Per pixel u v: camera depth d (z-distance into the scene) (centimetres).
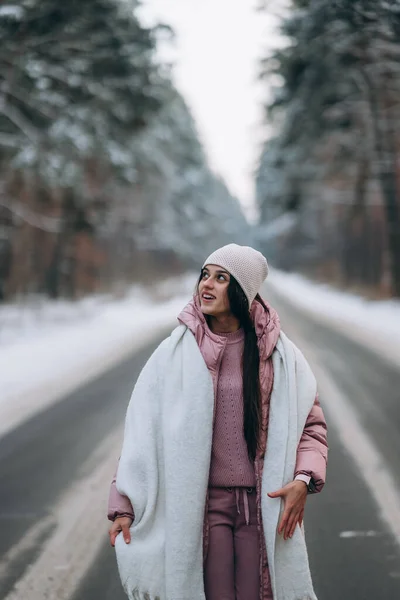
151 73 1870
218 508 216
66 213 2295
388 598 349
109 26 1623
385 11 1323
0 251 2347
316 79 2150
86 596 353
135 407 216
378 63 1781
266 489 209
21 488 533
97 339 1648
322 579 372
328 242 6047
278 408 213
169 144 4297
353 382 1045
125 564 210
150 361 218
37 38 1493
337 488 533
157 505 211
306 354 1375
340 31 1568
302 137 2730
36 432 718
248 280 218
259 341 218
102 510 482
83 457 621
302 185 3641
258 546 215
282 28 1648
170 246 5469
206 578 213
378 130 2286
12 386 973
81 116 1764
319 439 219
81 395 927
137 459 210
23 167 1612
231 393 216
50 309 2484
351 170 3181
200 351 214
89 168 2142
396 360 1299
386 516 469
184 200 5631
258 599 212
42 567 388
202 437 208
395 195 2581
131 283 4591
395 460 611
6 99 1628
